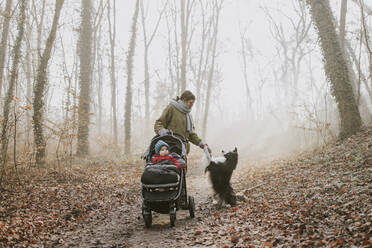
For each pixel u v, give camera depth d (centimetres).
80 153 1468
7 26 1443
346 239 352
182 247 416
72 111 1138
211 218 550
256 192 729
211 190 640
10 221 532
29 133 1111
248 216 525
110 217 595
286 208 520
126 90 1897
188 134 583
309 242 364
